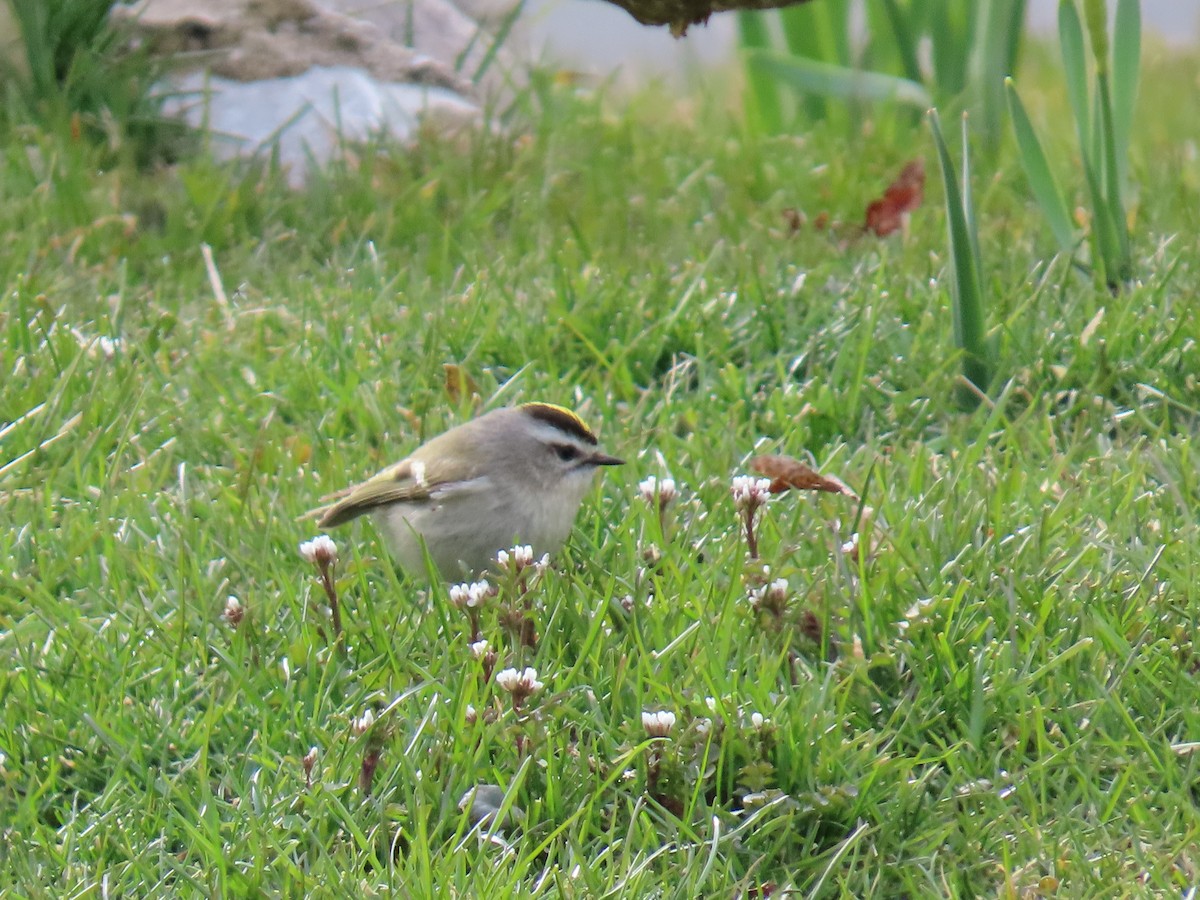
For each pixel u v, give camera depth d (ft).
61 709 27.78
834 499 33.76
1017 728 26.66
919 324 42.01
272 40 59.98
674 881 23.86
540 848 23.80
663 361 42.24
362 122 58.49
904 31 59.72
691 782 25.27
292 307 45.52
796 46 62.59
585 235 51.01
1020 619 28.78
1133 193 51.47
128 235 50.47
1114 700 26.30
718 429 37.76
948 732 26.73
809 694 26.84
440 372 41.16
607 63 82.02
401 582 32.89
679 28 35.19
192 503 35.09
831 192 53.26
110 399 39.29
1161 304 41.04
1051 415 38.81
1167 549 30.50
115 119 55.52
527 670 26.02
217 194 51.44
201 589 30.83
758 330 42.27
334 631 29.45
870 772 25.26
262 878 23.53
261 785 25.84
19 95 56.29
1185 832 24.26
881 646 28.48
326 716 27.76
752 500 29.94
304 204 53.16
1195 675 27.68
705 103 66.64
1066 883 23.35
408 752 25.73
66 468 36.27
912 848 24.47
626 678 27.63
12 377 39.40
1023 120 42.57
